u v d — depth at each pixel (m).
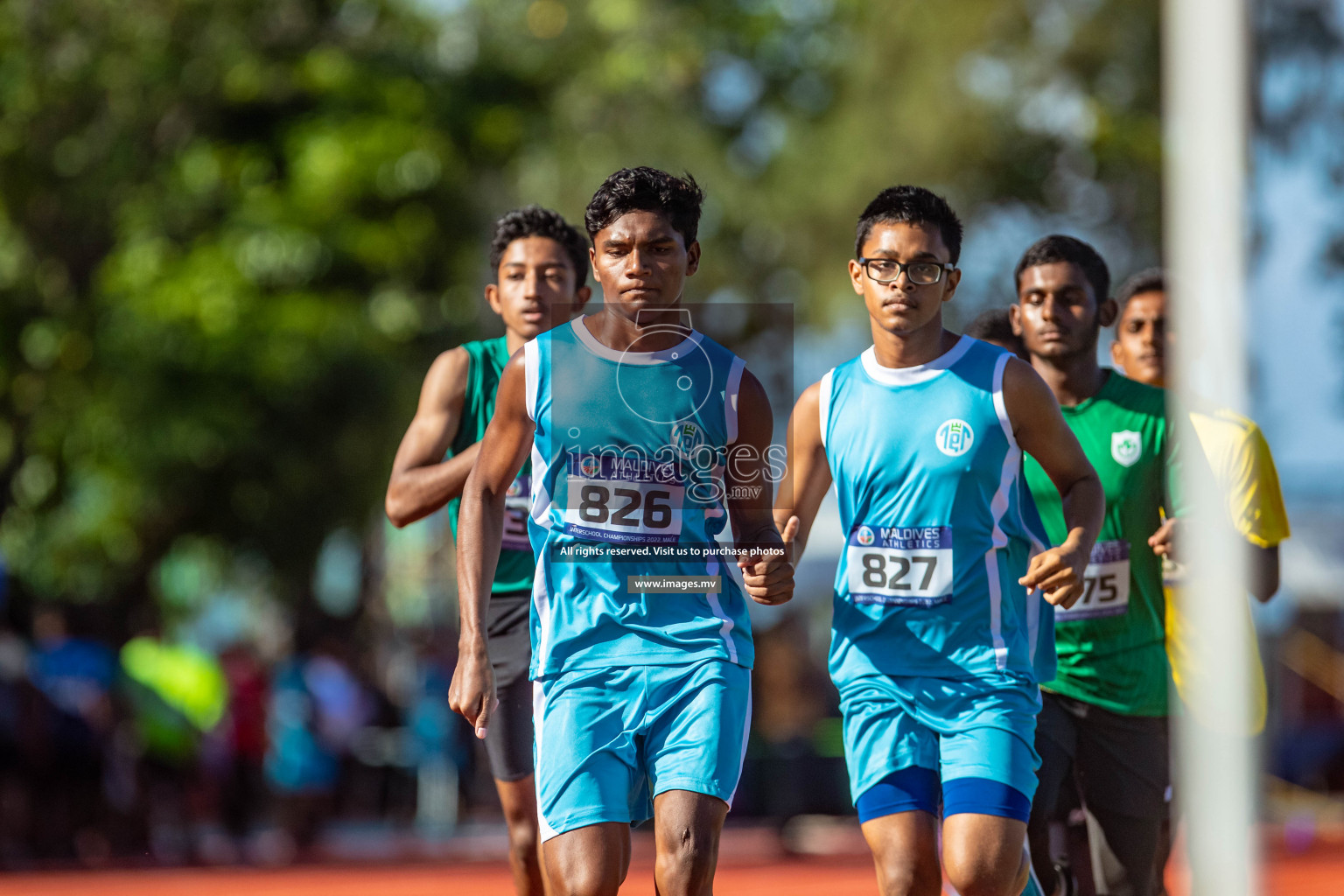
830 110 63.78
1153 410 16.59
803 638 47.66
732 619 13.15
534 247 17.12
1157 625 16.69
